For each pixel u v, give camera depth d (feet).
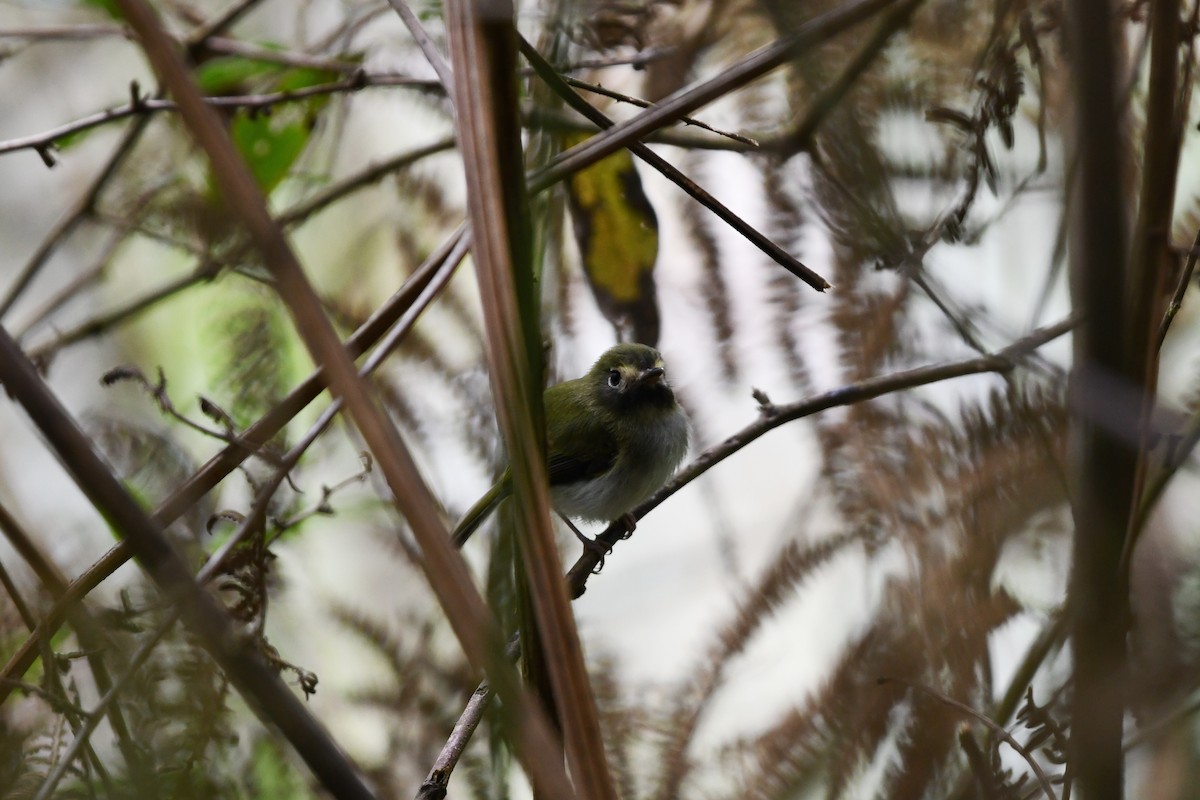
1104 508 9.96
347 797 7.91
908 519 15.94
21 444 22.44
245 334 21.01
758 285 19.51
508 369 6.05
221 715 11.37
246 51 23.11
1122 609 9.94
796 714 15.57
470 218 6.33
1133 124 14.65
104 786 10.73
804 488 21.25
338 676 19.58
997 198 15.75
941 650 14.60
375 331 15.72
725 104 21.45
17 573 17.58
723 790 15.76
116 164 23.21
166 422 21.74
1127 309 9.99
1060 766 13.84
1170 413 11.66
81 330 23.68
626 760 16.21
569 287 21.16
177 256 27.99
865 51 15.39
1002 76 15.35
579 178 20.24
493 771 16.35
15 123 29.86
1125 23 14.15
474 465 20.31
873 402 17.66
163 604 10.85
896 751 14.87
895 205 14.40
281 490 19.25
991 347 14.40
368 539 21.30
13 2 23.95
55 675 11.71
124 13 6.43
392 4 12.51
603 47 21.48
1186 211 17.38
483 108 6.45
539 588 5.90
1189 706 9.86
